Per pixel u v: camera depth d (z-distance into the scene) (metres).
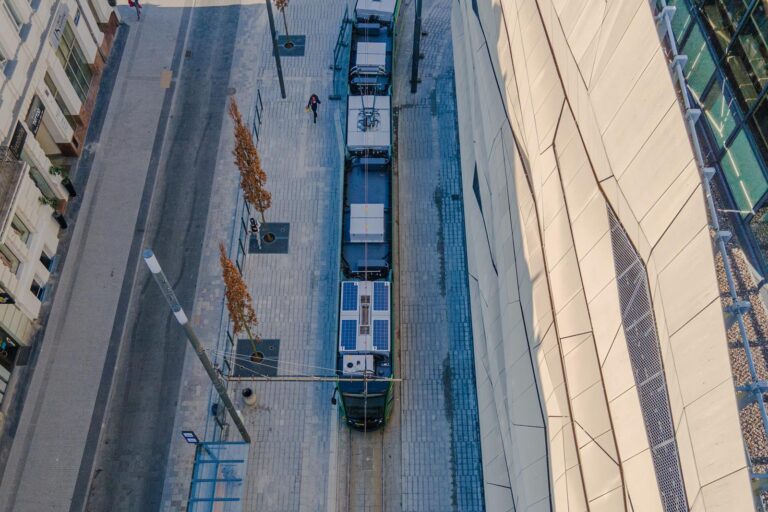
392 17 36.44
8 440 26.83
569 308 16.41
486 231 26.47
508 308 22.30
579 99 15.59
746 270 12.37
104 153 34.44
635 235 13.17
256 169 28.34
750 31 11.80
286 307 30.12
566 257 16.66
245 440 25.61
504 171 23.39
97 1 36.34
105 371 28.41
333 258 31.42
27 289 28.20
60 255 31.28
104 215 32.50
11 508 25.47
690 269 11.17
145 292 30.31
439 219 32.66
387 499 25.88
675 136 11.56
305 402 27.73
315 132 35.28
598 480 14.70
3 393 27.56
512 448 21.64
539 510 18.58
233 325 28.88
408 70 37.75
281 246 31.77
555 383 17.34
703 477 10.62
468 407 27.72
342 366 25.97
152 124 35.50
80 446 26.73
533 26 19.70
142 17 39.66
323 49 38.50
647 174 12.48
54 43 31.33
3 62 27.62
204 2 40.28
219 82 37.12
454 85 37.03
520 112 21.34
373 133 31.50
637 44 12.70
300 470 26.34
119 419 27.33
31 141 28.91
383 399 25.09
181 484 25.97
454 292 30.56
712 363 10.49
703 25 13.42
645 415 12.69
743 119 12.41
